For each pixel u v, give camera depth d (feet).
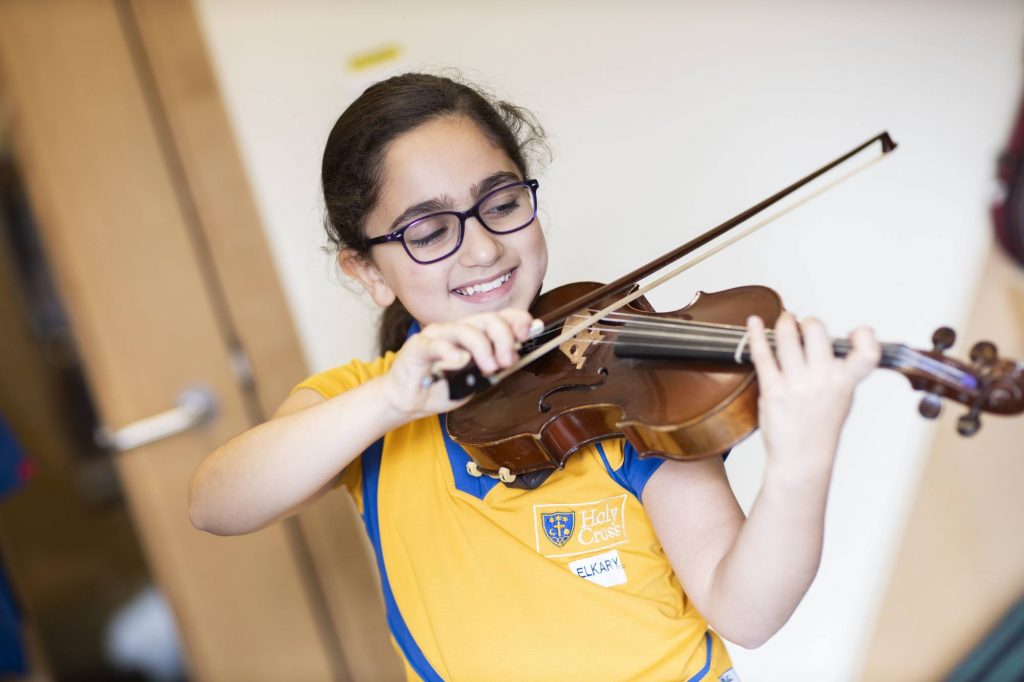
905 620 7.25
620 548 3.57
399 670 7.54
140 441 6.95
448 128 3.75
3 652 6.67
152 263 6.91
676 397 3.14
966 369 2.73
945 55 6.90
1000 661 7.04
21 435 6.93
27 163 6.72
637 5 6.87
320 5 6.88
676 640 3.53
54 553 7.11
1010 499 7.11
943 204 7.04
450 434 3.66
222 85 6.88
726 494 3.40
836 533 7.23
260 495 3.56
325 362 7.14
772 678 7.36
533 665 3.55
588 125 7.00
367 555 7.39
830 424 2.81
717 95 6.97
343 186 3.97
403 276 3.83
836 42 6.92
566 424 3.44
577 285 4.17
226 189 6.95
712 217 7.08
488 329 3.15
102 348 6.89
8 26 6.59
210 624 7.23
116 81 6.77
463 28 6.93
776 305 3.35
